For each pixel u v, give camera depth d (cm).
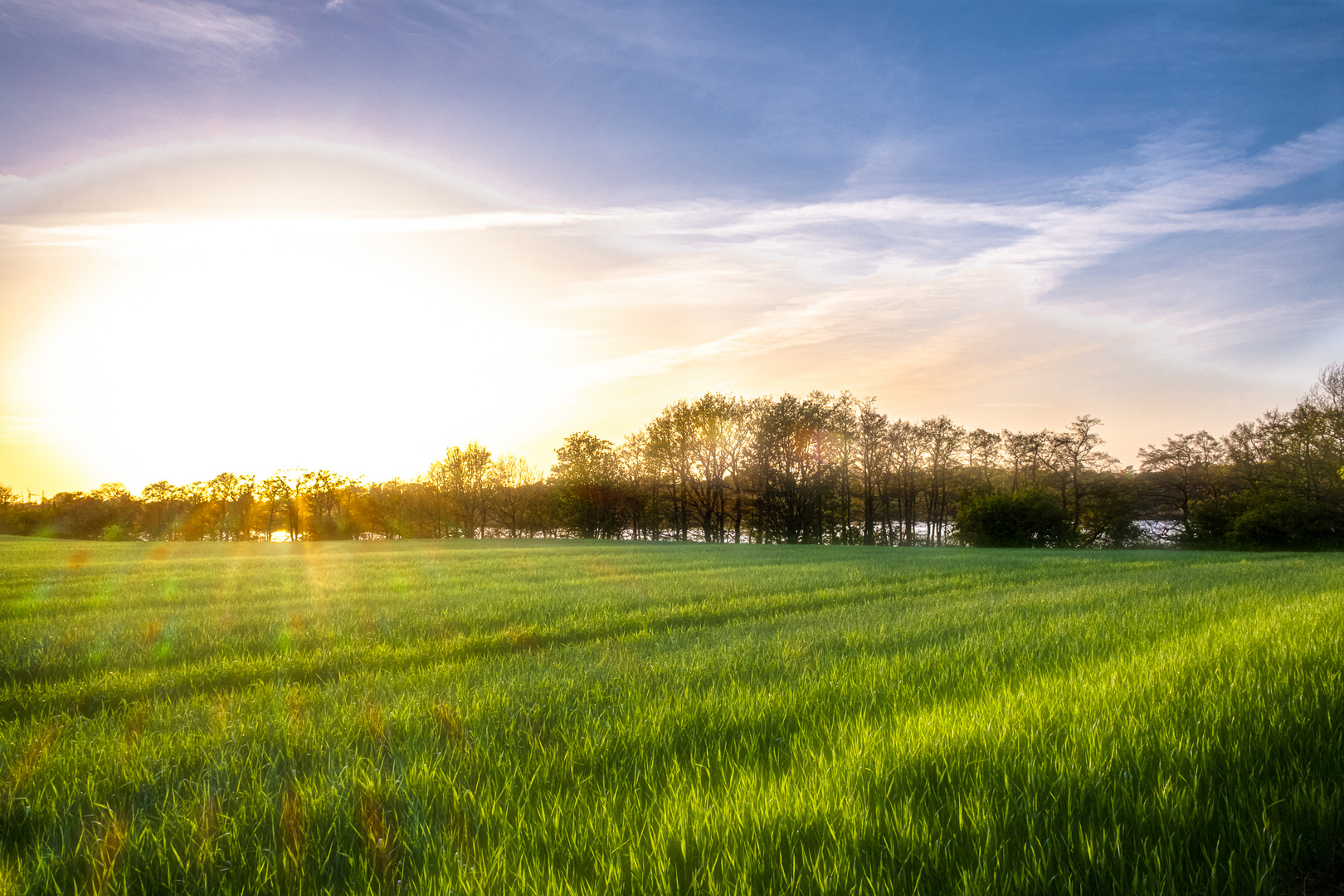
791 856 333
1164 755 414
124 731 591
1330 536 4766
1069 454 6656
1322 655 623
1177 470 6197
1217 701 501
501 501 9294
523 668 821
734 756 484
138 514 9969
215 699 741
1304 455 5072
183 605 1580
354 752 500
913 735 478
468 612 1359
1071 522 5947
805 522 6962
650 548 4931
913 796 386
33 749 530
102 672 898
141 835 368
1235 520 5128
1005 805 367
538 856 341
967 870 304
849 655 844
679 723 548
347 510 9806
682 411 7388
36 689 805
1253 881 291
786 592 1717
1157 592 1448
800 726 531
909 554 3738
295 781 435
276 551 4772
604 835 360
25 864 353
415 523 9725
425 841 360
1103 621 1019
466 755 488
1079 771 398
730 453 7281
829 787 397
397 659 952
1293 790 364
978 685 648
